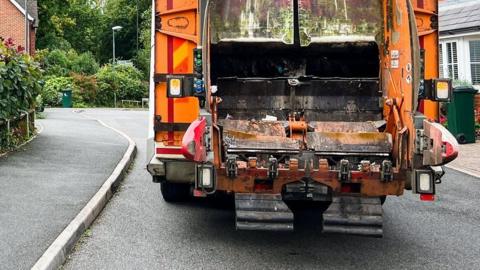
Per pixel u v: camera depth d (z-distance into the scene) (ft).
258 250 20.27
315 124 21.65
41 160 35.60
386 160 18.54
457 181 34.32
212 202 27.68
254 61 24.27
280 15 23.07
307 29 23.22
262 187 18.30
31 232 20.31
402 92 19.74
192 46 21.76
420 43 21.61
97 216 24.58
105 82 161.89
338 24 23.29
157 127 22.08
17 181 28.94
